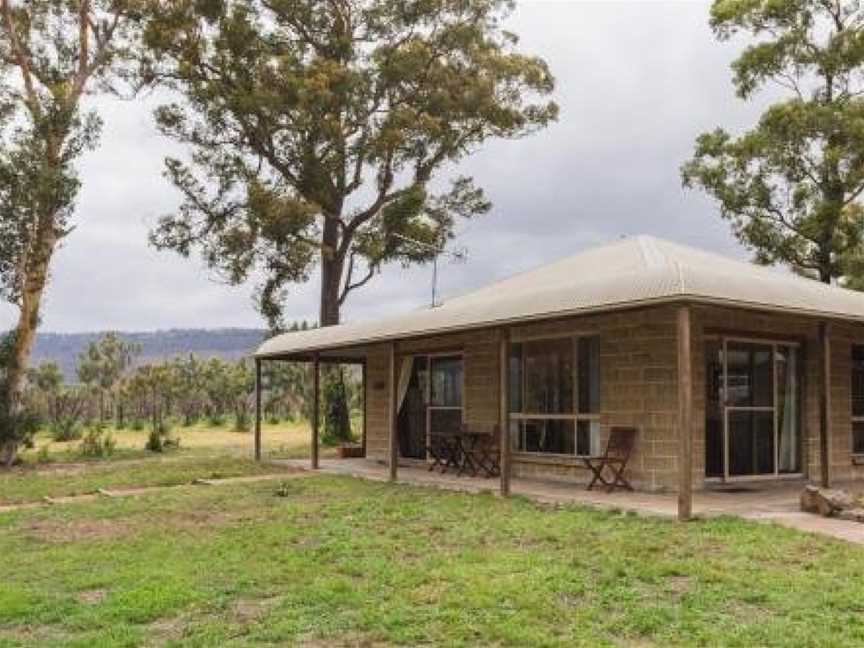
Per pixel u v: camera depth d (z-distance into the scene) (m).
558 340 13.24
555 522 8.99
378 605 5.95
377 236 25.50
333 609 5.94
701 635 5.11
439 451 15.69
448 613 5.65
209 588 6.58
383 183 25.73
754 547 7.48
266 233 23.53
